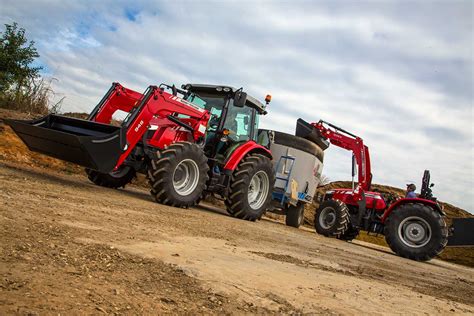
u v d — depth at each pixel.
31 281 1.87
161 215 5.13
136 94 7.65
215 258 3.21
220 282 2.58
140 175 11.19
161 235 3.69
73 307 1.69
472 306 3.69
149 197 7.62
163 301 2.04
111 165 6.05
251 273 2.96
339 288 3.13
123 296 1.97
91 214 3.94
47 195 4.49
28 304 1.62
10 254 2.20
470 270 10.78
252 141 8.70
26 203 3.71
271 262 3.60
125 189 8.56
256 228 6.72
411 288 4.04
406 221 8.98
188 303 2.09
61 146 6.00
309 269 3.71
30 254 2.27
